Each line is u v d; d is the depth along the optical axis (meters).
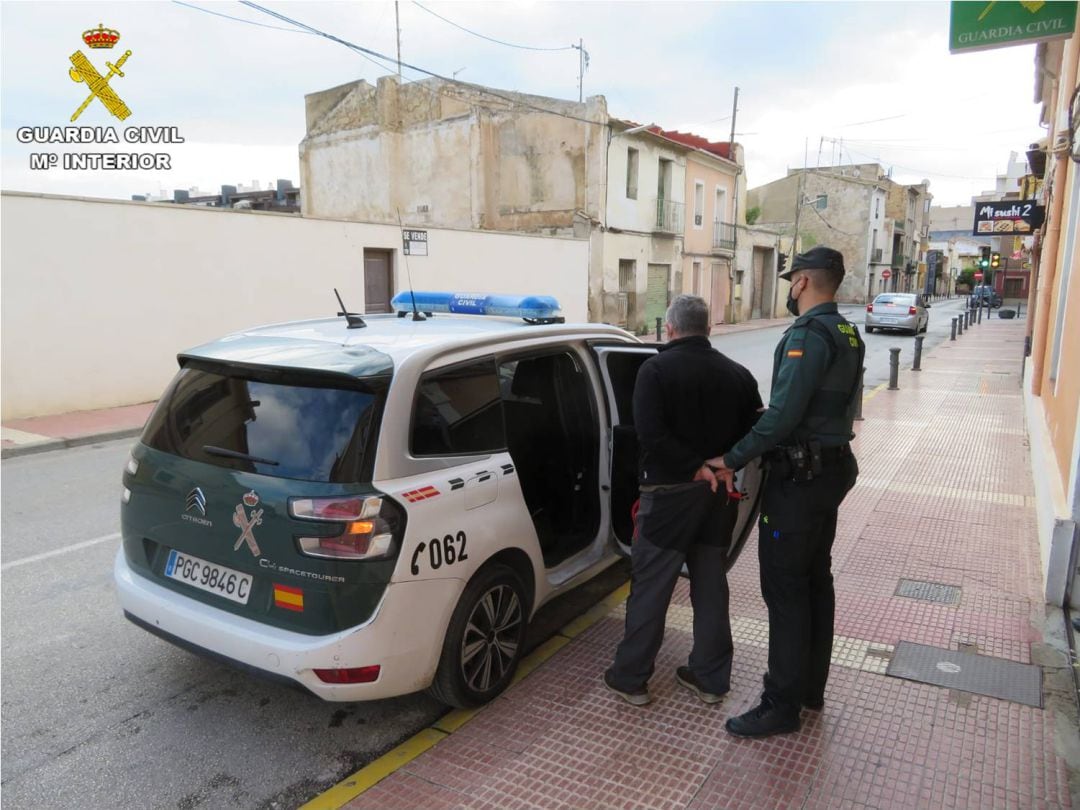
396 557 2.61
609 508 3.89
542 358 3.97
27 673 3.51
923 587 4.38
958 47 4.58
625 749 2.89
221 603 2.81
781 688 2.94
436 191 24.83
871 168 54.91
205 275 12.12
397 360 2.82
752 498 3.61
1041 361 8.98
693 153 28.19
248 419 2.86
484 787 2.67
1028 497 6.16
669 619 4.00
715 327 30.30
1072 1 4.32
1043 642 3.70
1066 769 2.77
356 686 2.61
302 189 28.05
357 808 2.57
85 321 10.66
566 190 23.22
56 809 2.59
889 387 12.26
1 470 7.77
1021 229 15.21
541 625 3.97
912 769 2.77
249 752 2.92
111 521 5.96
